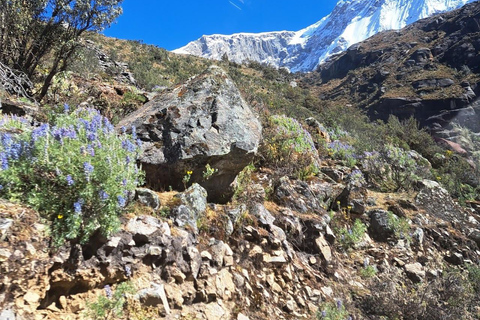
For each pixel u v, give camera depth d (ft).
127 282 10.97
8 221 9.66
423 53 246.88
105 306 10.04
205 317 11.96
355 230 22.25
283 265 16.14
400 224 24.29
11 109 22.58
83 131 13.44
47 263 9.66
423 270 21.77
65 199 10.87
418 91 199.00
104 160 11.84
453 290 20.42
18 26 29.32
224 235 15.15
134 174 13.60
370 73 265.95
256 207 17.89
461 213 31.12
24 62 31.76
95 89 34.47
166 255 12.09
